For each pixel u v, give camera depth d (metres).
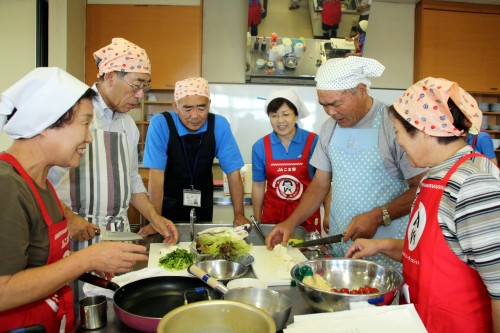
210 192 2.56
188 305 0.85
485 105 4.56
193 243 1.66
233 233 1.75
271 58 4.33
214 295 1.12
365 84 1.65
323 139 1.95
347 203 1.82
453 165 1.01
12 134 1.02
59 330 1.19
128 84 1.67
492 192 0.91
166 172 2.46
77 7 3.95
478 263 0.91
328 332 0.91
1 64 3.90
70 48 3.80
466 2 4.59
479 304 1.00
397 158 1.68
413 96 1.05
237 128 4.52
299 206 1.98
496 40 4.60
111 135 1.77
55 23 3.68
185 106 2.18
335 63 1.62
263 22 4.27
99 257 1.04
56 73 1.01
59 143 1.04
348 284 1.32
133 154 1.97
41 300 1.09
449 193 0.99
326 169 1.97
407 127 1.07
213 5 4.54
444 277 1.01
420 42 4.57
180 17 4.18
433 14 4.54
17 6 3.87
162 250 1.70
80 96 1.03
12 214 0.92
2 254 0.90
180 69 4.21
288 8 4.26
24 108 0.98
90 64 4.17
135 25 4.17
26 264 0.96
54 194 1.19
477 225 0.91
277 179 2.61
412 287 1.11
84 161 1.70
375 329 0.93
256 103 4.50
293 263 1.56
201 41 4.25
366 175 1.76
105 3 4.17
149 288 1.16
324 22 4.27
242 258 1.57
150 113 4.54
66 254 1.19
